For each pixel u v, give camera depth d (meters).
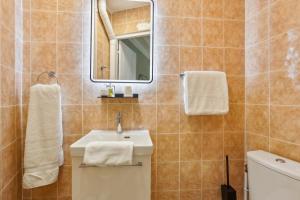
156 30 1.55
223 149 1.60
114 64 1.53
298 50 1.12
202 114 1.47
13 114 1.30
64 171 1.47
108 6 1.53
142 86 1.54
